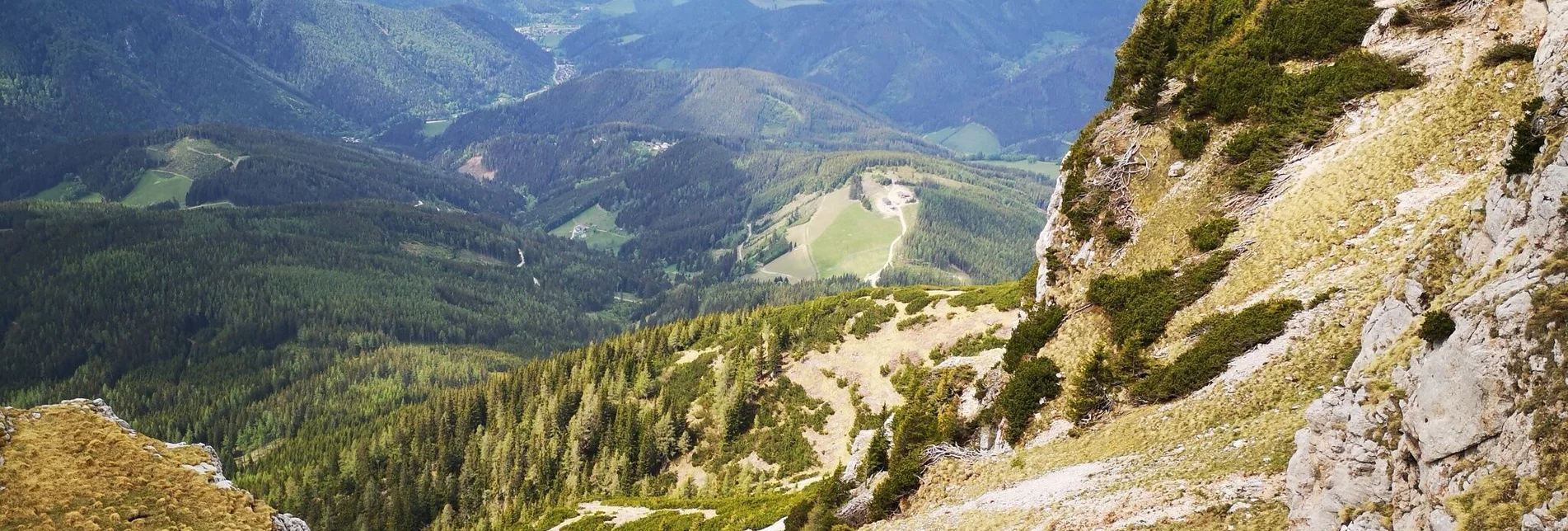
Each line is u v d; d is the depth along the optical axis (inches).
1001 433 2400.3
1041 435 2294.5
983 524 1948.8
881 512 2447.1
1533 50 2261.3
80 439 2175.2
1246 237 2417.6
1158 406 2075.5
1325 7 2751.0
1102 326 2498.8
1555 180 1163.9
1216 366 2026.3
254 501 2218.3
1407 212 2124.8
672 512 4761.3
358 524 7386.8
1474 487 1018.1
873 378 5940.0
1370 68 2519.7
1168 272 2470.5
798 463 5605.3
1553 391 980.6
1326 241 2217.0
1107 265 2711.6
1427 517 1069.1
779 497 4296.3
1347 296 1979.6
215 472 2271.2
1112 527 1610.5
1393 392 1192.2
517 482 7229.3
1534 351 1013.2
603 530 4842.5
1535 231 1171.3
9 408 2181.3
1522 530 940.0
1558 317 1005.8
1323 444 1283.2
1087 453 2062.0
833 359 6284.5
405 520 7317.9
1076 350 2485.2
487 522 6840.6
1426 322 1159.6
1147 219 2704.2
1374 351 1492.4
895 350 6028.5
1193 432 1868.8
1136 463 1859.0
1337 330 1900.8
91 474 2086.6
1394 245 2048.5
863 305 6673.2
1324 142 2498.8
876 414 5595.5
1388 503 1165.7
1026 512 1886.1
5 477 1994.3
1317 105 2541.8
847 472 2977.4
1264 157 2549.2
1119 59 3184.1
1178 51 3038.9
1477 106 2253.9
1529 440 983.0
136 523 2009.1
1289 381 1846.7
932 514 2214.6
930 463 2453.2
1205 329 2203.5
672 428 6501.0
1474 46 2404.0
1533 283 1074.7
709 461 6176.2
